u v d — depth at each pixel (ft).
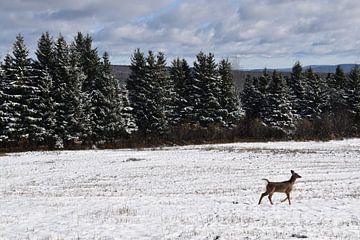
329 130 219.00
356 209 58.34
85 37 227.81
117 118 198.18
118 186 91.20
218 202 66.28
